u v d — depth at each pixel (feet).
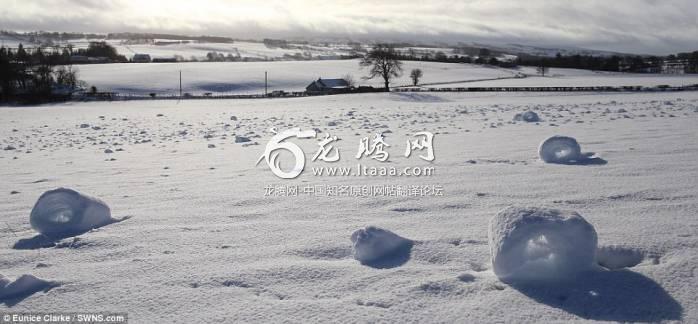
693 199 15.87
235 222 15.05
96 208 15.37
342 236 13.35
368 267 11.25
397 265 11.34
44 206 14.92
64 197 15.11
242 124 61.41
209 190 19.99
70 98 191.21
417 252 12.03
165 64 370.32
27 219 16.39
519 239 10.18
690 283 9.72
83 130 59.57
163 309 9.43
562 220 10.39
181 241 13.29
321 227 14.26
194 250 12.55
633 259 11.41
